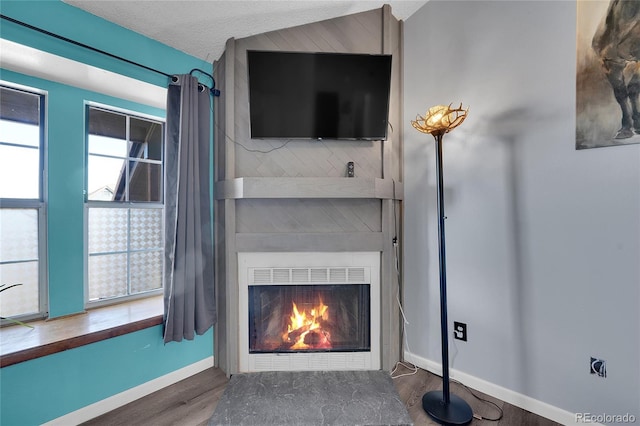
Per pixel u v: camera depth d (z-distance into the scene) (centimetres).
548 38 152
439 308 196
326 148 198
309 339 207
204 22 178
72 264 181
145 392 175
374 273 199
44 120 174
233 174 195
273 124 189
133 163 213
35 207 171
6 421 133
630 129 130
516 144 164
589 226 141
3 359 129
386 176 197
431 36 198
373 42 200
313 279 198
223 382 189
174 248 177
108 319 174
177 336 176
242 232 196
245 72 198
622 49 131
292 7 181
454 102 188
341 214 199
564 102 148
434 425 151
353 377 191
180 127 178
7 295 163
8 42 135
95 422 153
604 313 138
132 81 176
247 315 198
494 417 156
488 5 173
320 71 186
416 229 207
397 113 211
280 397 170
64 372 148
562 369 149
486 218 175
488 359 175
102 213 198
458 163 186
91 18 159
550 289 153
